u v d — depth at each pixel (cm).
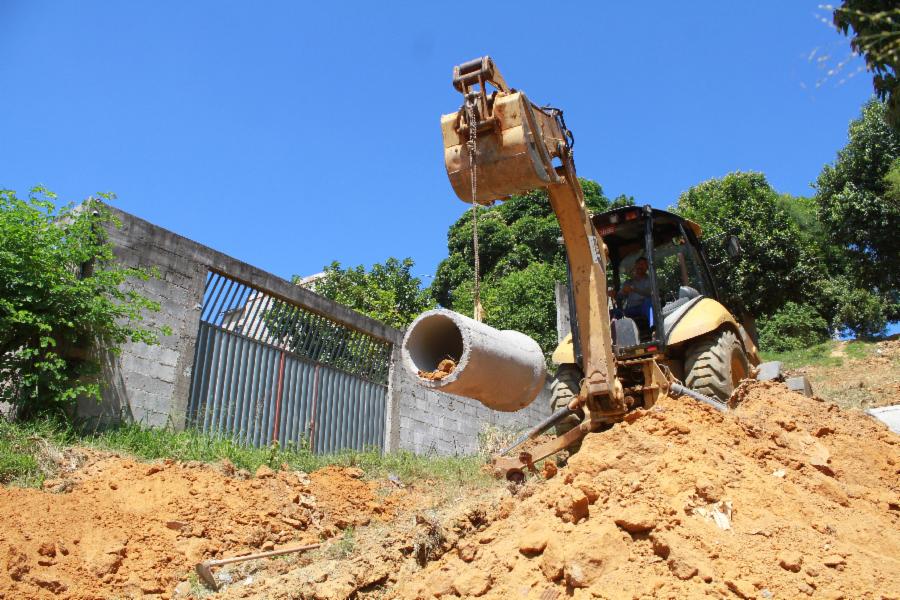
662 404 657
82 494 812
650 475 533
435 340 656
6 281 959
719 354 859
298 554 770
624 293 934
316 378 1336
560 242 835
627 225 935
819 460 606
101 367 1030
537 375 677
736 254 1095
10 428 895
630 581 462
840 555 475
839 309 2586
